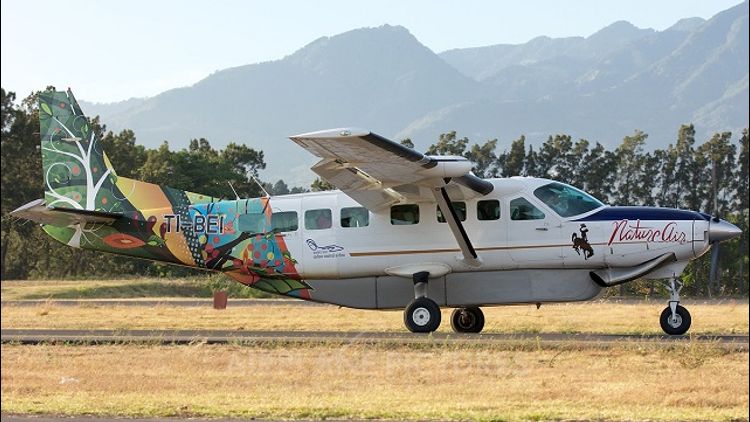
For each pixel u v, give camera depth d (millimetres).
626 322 66750
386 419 31469
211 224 63531
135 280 157250
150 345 51344
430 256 59656
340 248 60906
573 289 59750
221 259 63250
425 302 58844
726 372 40719
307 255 61438
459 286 60406
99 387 39281
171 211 64375
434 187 55719
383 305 61125
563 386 37938
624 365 42781
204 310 86875
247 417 31891
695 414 32344
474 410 33188
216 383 39844
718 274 164125
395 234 60125
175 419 31703
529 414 32094
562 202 59750
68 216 64750
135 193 65250
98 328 64562
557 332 58938
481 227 59500
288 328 63625
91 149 66062
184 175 177125
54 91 66500
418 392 37156
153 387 39125
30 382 40531
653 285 100562
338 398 35969
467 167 54438
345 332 59750
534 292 59844
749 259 172000
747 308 87062
